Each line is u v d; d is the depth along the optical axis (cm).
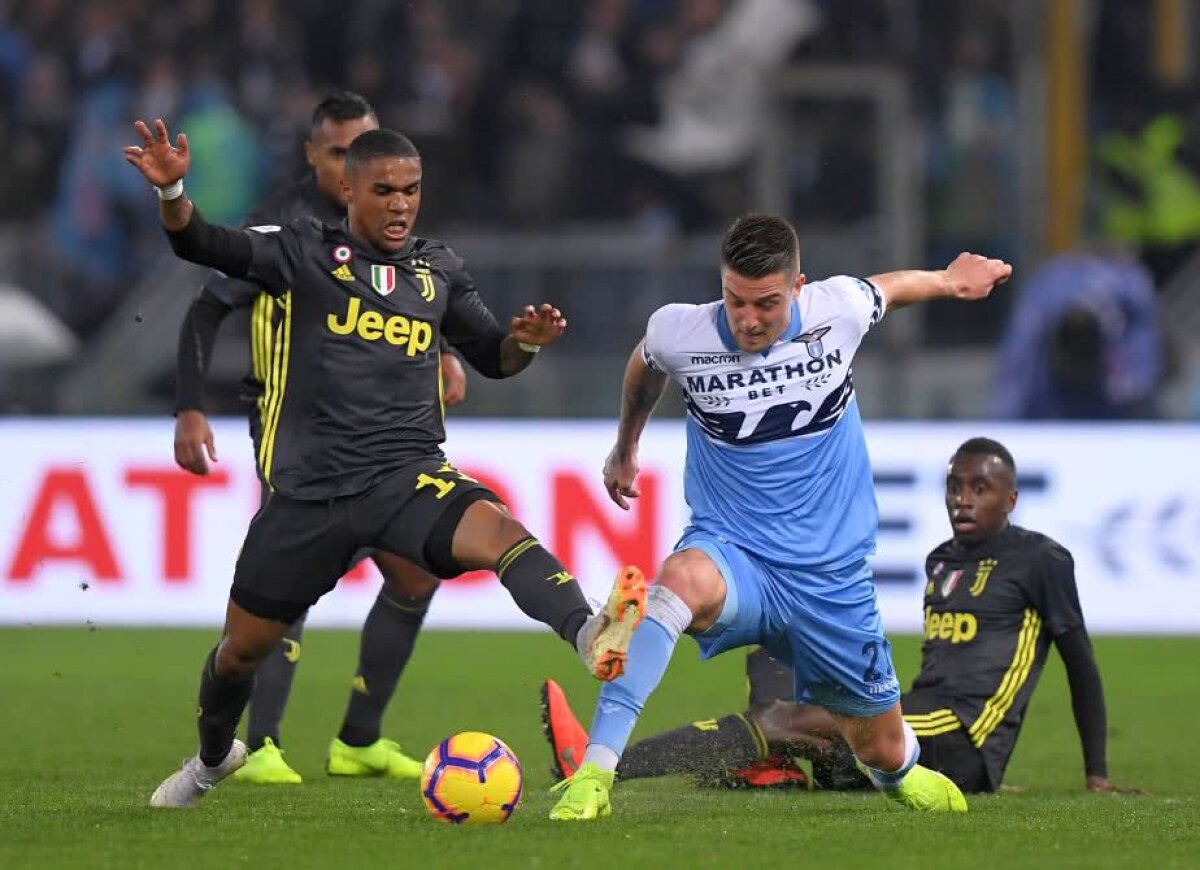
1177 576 4744
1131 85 6844
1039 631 2447
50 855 1722
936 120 6738
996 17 6819
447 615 4912
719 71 6781
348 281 1945
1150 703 3656
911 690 2445
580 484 4694
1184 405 6066
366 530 1928
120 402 6150
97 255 6594
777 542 1941
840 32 6800
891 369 6041
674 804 2189
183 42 6844
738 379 1939
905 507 4703
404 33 6912
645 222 6738
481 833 1848
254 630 1952
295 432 1944
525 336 2005
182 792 2080
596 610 1814
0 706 3444
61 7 6869
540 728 3162
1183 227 6594
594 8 6950
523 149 6744
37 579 4684
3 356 5653
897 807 2161
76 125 6719
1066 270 5781
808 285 1981
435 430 1991
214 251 1892
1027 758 2909
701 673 4166
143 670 4019
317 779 2555
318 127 2583
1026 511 4741
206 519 4706
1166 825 1986
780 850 1748
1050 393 5753
